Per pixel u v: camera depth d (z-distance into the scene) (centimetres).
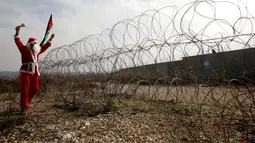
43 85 751
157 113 453
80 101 552
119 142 312
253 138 302
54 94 688
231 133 321
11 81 874
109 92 507
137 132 353
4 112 516
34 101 689
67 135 336
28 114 505
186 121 370
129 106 519
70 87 565
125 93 544
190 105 422
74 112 518
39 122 432
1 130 383
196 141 304
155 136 334
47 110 550
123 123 401
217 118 368
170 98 472
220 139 307
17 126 406
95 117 457
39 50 570
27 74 535
